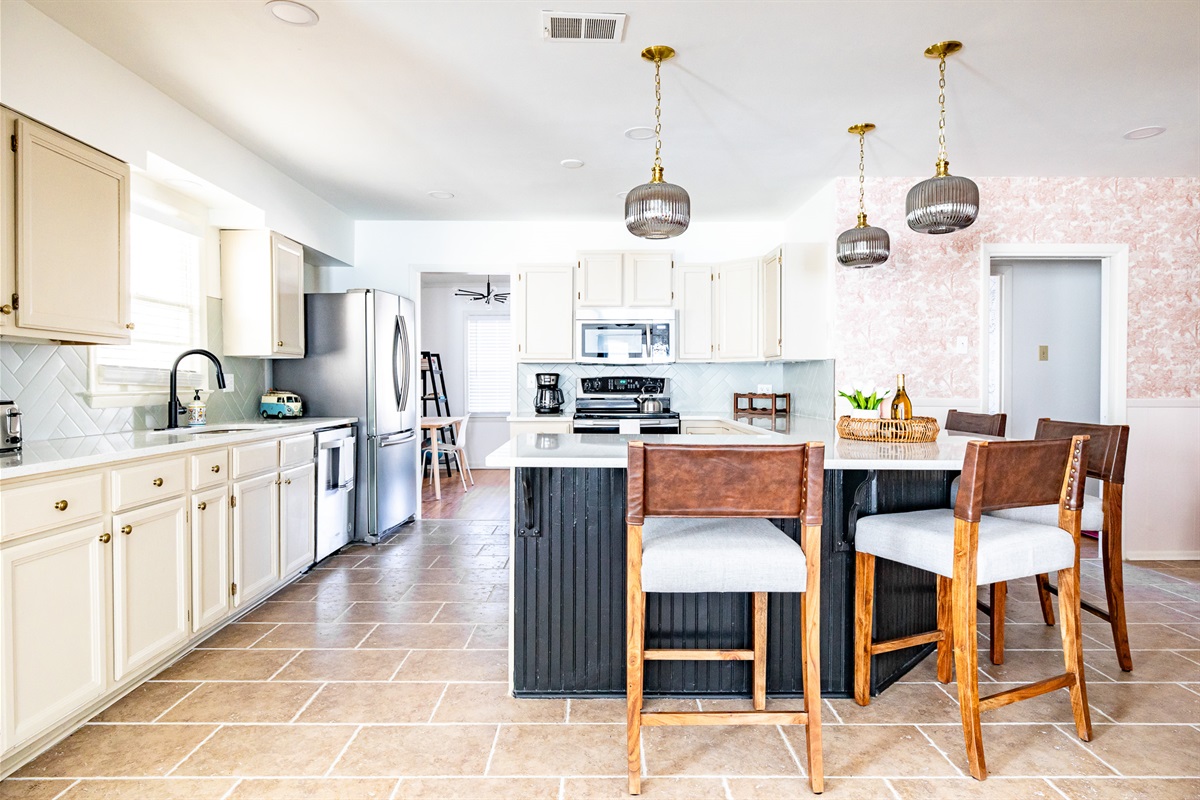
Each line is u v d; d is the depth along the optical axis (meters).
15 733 1.67
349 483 4.01
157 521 2.24
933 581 2.39
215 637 2.64
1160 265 3.96
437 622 2.82
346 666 2.37
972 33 2.24
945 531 1.83
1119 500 2.34
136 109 2.52
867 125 3.07
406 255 4.94
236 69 2.48
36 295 2.03
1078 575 1.88
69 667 1.85
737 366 5.14
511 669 2.14
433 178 3.88
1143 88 2.68
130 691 2.16
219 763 1.75
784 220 4.95
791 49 2.35
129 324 2.46
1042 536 1.83
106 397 2.78
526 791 1.64
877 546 1.98
